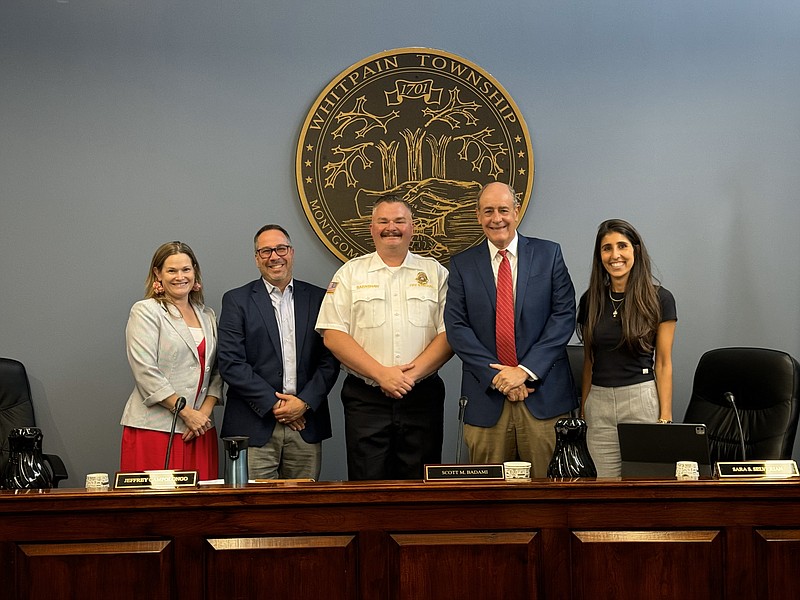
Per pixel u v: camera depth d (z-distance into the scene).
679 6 4.65
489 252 3.81
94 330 4.50
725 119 4.63
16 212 4.50
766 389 3.80
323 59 4.59
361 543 2.61
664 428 2.91
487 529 2.62
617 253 3.72
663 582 2.61
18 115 4.51
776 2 4.65
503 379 3.57
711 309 4.59
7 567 2.56
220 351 4.02
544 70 4.62
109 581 2.57
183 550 2.59
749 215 4.61
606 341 3.75
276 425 3.99
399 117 4.57
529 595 2.60
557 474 2.88
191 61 4.56
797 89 4.63
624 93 4.62
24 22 4.52
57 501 2.55
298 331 4.11
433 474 2.78
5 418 4.16
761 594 2.61
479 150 4.57
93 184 4.52
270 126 4.57
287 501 2.59
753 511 2.62
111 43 4.54
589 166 4.61
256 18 4.58
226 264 4.54
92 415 4.48
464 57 4.61
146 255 4.52
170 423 3.91
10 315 4.48
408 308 3.92
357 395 3.93
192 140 4.55
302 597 2.60
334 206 4.55
